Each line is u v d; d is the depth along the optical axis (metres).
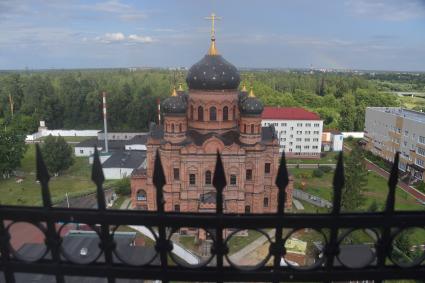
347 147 99.50
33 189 64.56
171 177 48.47
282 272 5.30
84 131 114.88
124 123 116.75
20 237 42.09
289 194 51.97
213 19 49.97
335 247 5.25
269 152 50.22
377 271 5.30
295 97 133.12
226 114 50.81
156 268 5.36
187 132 51.38
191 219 5.21
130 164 71.69
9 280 5.53
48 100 118.38
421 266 5.32
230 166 46.94
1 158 69.38
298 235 43.66
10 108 121.38
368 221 5.19
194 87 50.69
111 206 55.09
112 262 5.39
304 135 87.94
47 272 5.45
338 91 156.25
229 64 50.75
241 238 44.31
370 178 70.50
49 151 70.00
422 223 5.19
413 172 70.69
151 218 5.22
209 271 5.33
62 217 5.29
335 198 5.18
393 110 87.12
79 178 70.56
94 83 147.00
